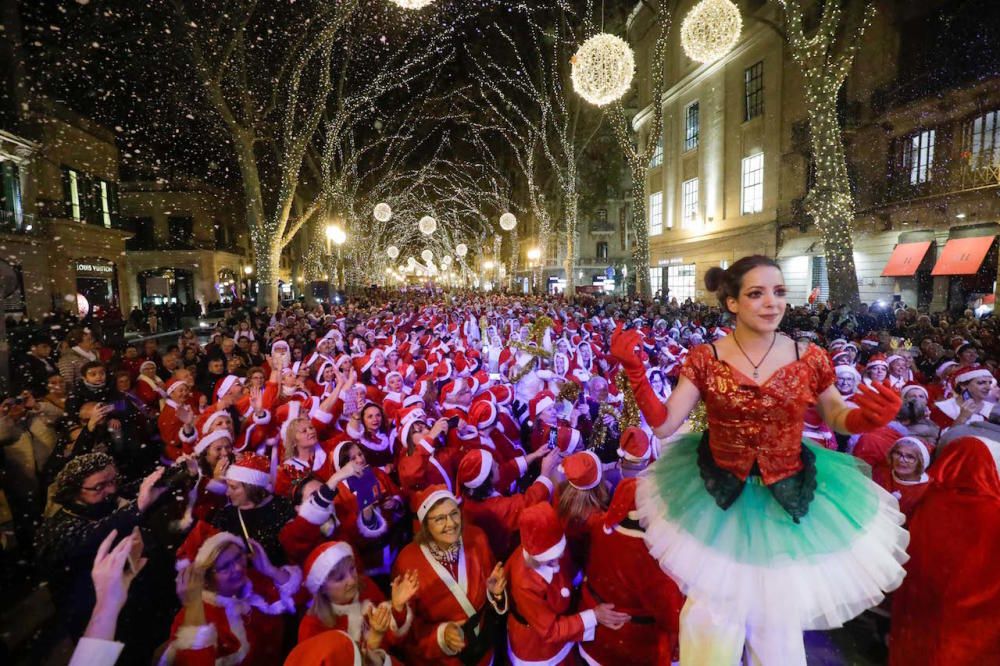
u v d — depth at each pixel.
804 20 20.97
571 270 32.50
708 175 27.77
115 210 28.16
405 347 9.05
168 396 5.30
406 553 2.87
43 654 2.55
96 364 5.56
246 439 4.88
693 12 9.39
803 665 1.97
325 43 19.73
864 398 1.94
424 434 3.96
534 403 5.44
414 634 2.74
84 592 2.58
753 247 24.19
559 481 3.44
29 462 4.33
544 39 30.75
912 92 17.12
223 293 43.44
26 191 21.20
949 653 2.50
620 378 3.46
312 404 5.45
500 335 11.47
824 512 2.03
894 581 2.01
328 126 24.94
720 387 2.09
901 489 3.62
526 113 36.56
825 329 12.03
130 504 2.93
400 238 67.12
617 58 8.33
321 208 30.83
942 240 16.39
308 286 30.42
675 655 2.63
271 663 2.73
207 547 2.49
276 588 2.83
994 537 2.44
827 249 15.18
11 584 3.33
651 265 34.50
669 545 2.11
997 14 14.96
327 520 3.09
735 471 2.07
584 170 41.72
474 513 3.53
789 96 21.97
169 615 2.76
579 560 3.16
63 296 22.38
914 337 10.66
